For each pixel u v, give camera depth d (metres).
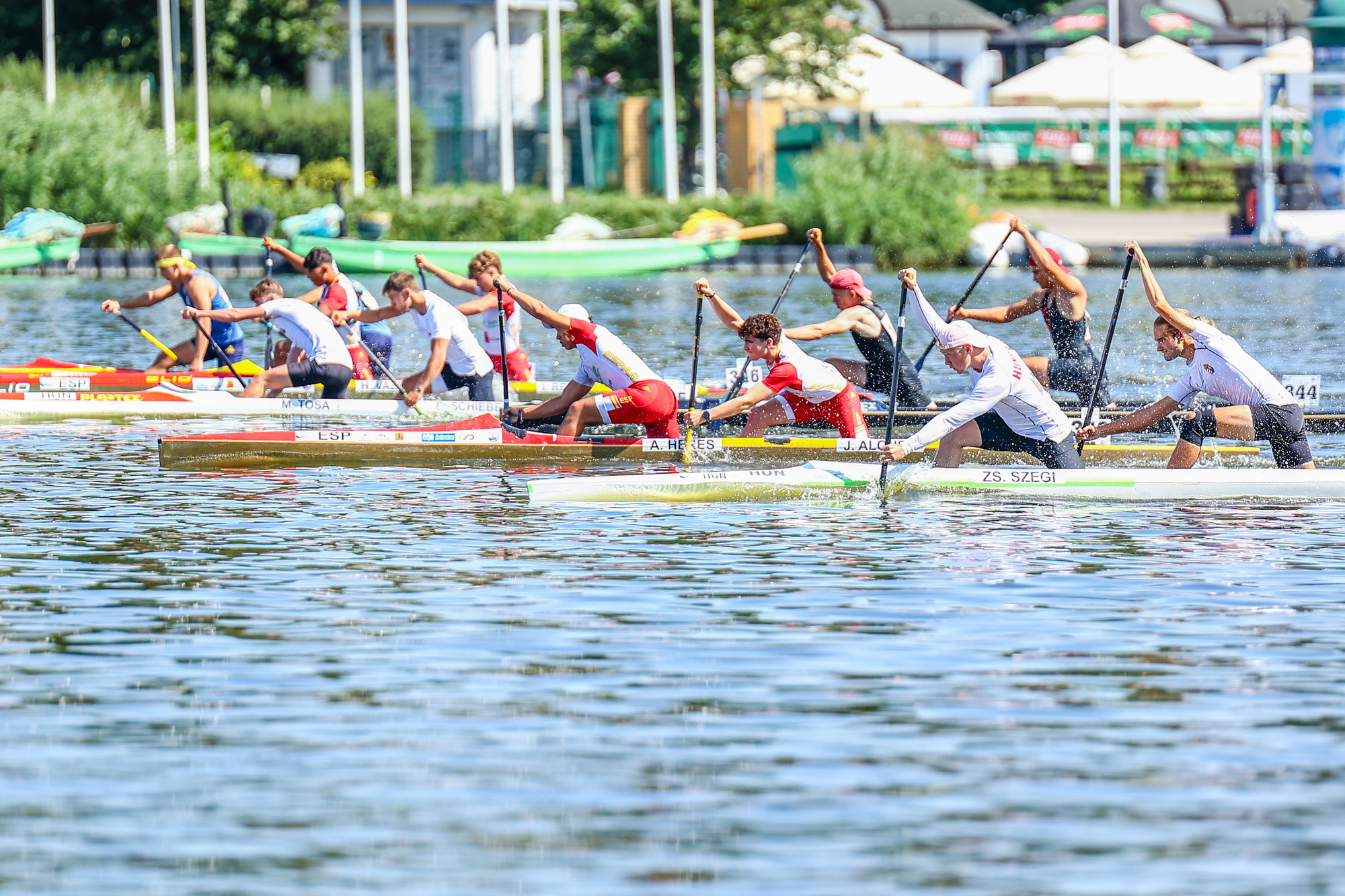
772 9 171.62
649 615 35.25
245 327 101.94
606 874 22.91
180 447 52.88
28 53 186.12
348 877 22.86
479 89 191.50
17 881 22.73
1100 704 29.56
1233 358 49.19
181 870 23.05
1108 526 44.47
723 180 177.62
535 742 27.70
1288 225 148.88
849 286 59.56
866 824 24.48
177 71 173.25
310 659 32.16
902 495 48.69
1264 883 22.64
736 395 58.47
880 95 175.38
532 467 53.34
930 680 30.86
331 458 53.44
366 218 144.00
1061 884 22.61
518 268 137.12
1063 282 59.59
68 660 32.06
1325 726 28.41
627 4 174.38
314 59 191.62
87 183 141.50
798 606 35.94
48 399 63.84
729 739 27.81
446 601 36.31
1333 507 47.16
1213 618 35.03
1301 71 191.38
